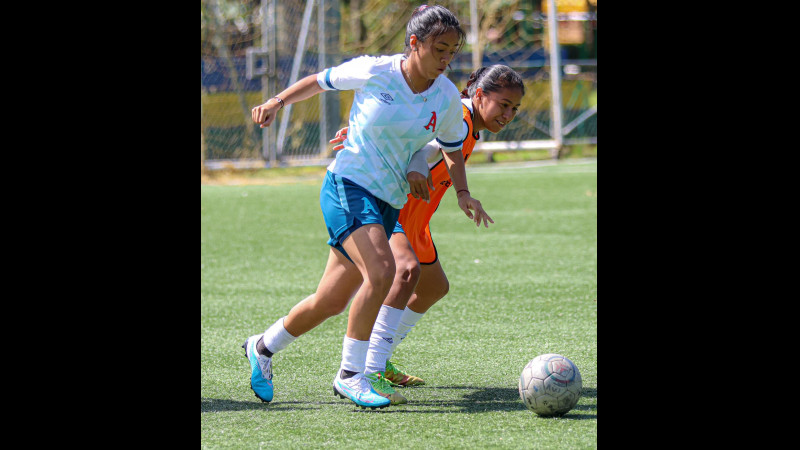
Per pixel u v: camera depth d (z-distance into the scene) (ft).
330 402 39.65
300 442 33.35
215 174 164.45
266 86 173.06
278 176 165.07
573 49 228.63
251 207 123.34
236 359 48.39
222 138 179.22
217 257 84.79
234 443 33.30
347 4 207.82
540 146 193.88
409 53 37.04
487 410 37.65
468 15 208.64
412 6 205.26
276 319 59.21
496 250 87.10
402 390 41.75
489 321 57.00
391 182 38.22
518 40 223.30
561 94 204.03
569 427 34.91
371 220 37.50
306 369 46.19
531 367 36.42
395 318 40.86
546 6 224.33
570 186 143.02
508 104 40.98
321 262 81.97
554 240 92.99
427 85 37.60
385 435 34.19
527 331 54.08
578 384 36.17
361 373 38.52
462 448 32.37
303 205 125.18
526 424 35.40
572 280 71.10
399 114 37.04
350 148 38.19
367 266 37.22
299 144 182.60
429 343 51.47
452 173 40.22
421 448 32.45
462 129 39.55
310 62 178.81
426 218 42.60
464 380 43.39
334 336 53.93
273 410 38.22
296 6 178.91
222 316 60.03
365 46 203.10
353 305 37.83
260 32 185.26
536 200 127.13
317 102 182.80
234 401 39.78
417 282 41.47
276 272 77.10
